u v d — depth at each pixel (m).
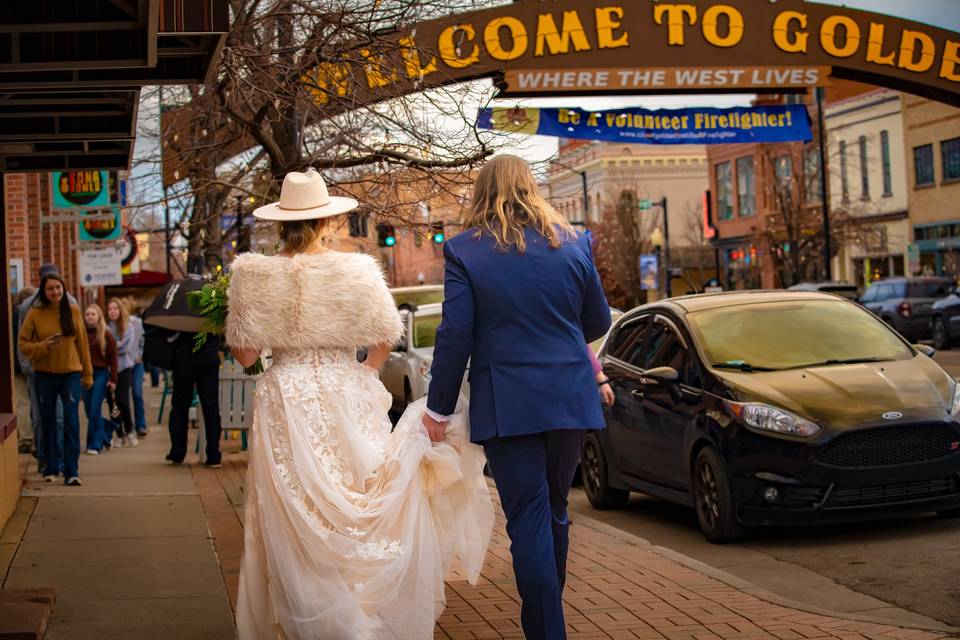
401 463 4.82
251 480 4.90
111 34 6.25
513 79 21.20
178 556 7.85
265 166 13.73
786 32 22.39
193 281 12.77
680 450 9.20
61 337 11.50
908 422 8.26
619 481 10.39
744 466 8.41
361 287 4.89
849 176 53.47
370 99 10.10
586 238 5.04
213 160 13.15
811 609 6.34
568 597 6.73
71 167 10.50
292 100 9.93
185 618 6.19
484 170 5.03
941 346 33.25
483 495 5.09
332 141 10.73
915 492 8.34
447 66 11.38
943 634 5.77
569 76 21.45
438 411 4.84
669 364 9.70
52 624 6.06
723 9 22.05
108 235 22.48
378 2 9.82
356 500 4.73
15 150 9.65
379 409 4.96
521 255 4.81
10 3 5.98
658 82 21.92
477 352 4.83
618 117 22.53
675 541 9.01
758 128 23.31
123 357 16.98
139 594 6.74
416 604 4.80
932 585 7.08
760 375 8.96
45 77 7.09
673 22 21.86
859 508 8.25
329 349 4.91
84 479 12.21
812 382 8.72
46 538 8.52
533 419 4.70
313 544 4.64
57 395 11.74
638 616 6.24
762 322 9.69
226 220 17.77
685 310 10.00
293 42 10.21
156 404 27.48
